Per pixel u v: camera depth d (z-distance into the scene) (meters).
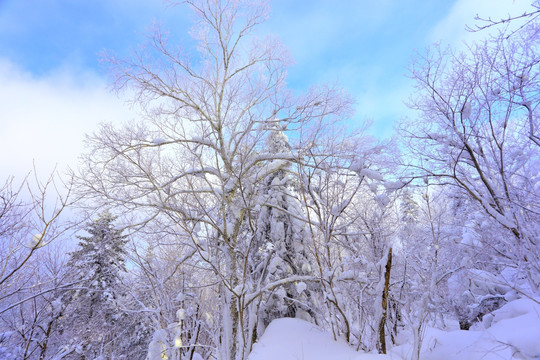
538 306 5.21
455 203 8.38
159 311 7.55
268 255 10.71
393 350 6.80
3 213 5.39
